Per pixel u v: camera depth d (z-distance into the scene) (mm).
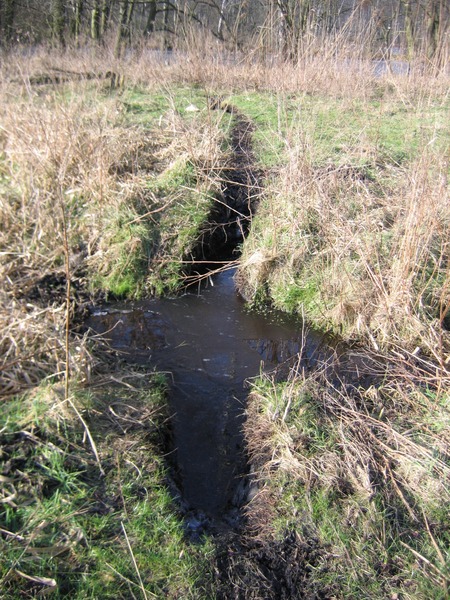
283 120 8086
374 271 4965
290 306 5449
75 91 8266
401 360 4191
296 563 2898
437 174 5293
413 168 5234
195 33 10641
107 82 9461
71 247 5824
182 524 3055
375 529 2959
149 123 8078
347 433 3506
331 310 5102
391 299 4637
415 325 4477
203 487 3480
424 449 3316
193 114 8578
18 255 5531
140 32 12500
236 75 10055
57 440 3266
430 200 4586
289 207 5777
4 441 3170
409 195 4852
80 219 6008
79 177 6320
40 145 6422
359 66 8086
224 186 6734
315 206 5574
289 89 8703
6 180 6496
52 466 3078
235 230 6668
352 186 5812
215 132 7230
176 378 4430
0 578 2533
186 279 5918
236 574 2844
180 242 5969
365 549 2898
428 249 4695
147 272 5789
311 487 3209
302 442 3463
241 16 10180
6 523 2770
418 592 2688
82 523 2861
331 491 3168
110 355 4566
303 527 3051
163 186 6434
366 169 6461
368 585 2758
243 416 4031
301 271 5508
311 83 8250
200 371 4535
